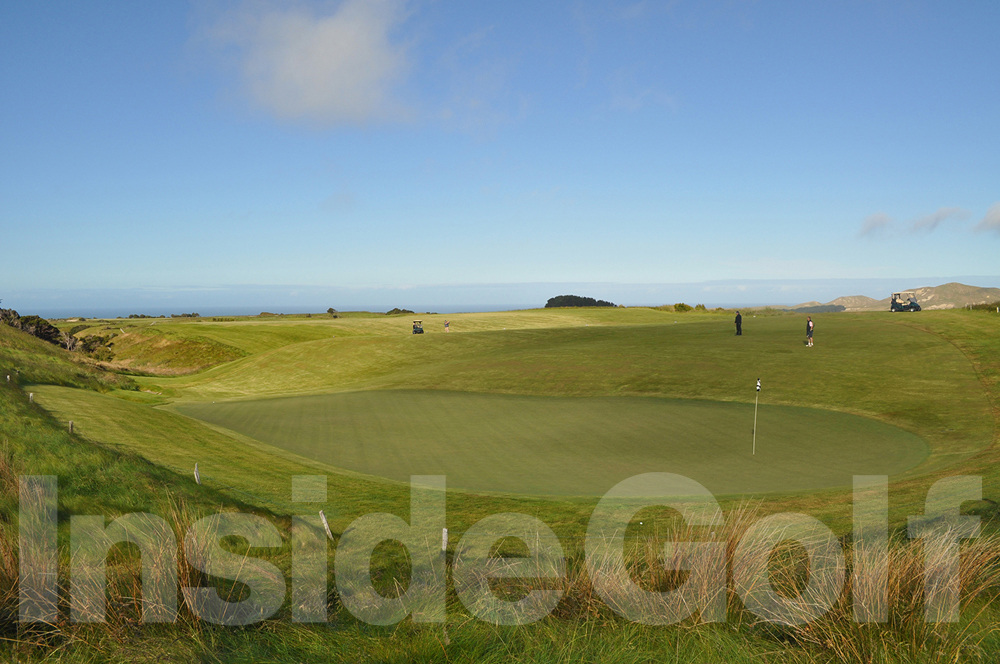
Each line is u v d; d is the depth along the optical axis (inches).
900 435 633.0
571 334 2009.1
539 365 1302.9
